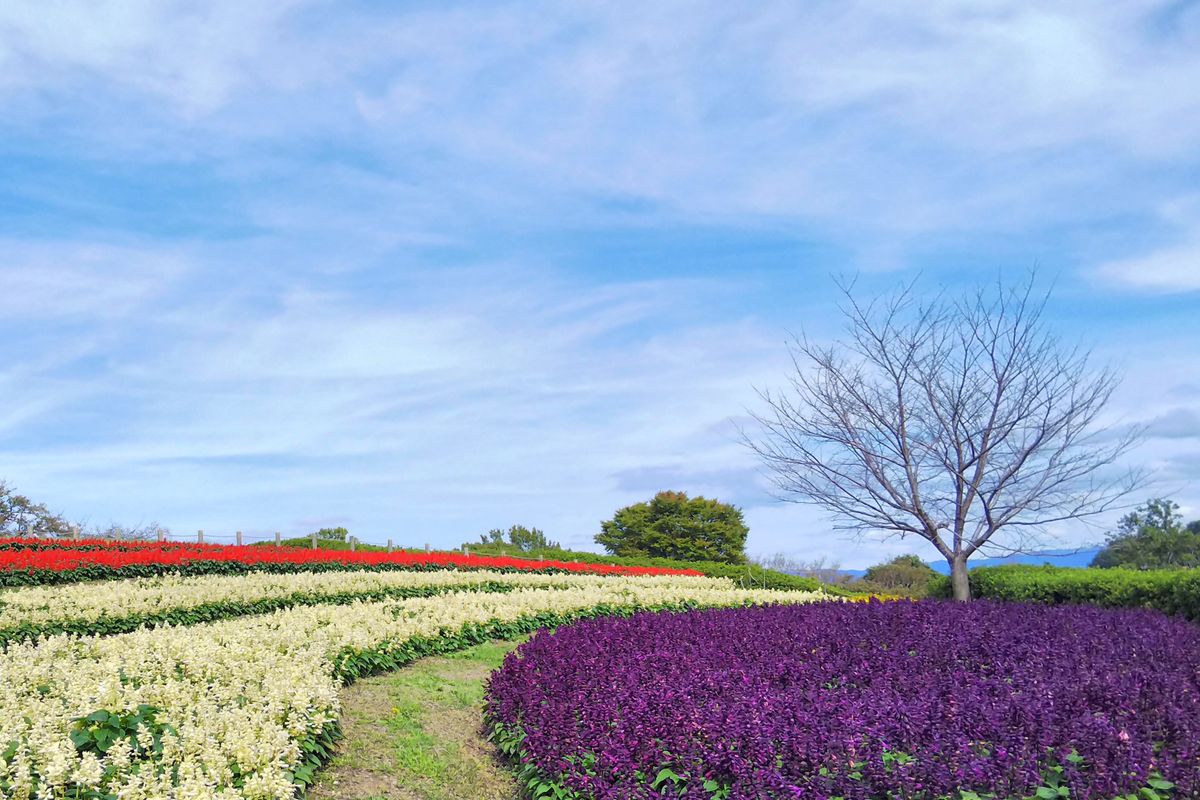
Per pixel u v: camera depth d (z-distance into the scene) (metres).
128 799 5.29
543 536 38.06
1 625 11.82
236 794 5.54
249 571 21.00
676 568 30.33
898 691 6.86
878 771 4.66
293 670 8.12
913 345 18.11
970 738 5.22
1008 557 18.11
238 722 6.50
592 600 15.66
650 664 8.37
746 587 25.88
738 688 6.85
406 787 7.29
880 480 17.95
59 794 5.31
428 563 24.53
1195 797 4.64
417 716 8.92
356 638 10.41
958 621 11.45
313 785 7.07
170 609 13.55
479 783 7.46
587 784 5.69
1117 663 8.30
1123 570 17.77
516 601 14.99
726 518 39.88
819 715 5.67
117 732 6.13
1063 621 11.84
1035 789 4.66
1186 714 5.70
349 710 8.92
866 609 12.99
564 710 6.92
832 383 18.70
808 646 9.33
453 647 11.98
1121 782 4.62
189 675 7.97
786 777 4.89
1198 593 14.17
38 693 7.01
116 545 22.81
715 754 5.28
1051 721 5.33
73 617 12.44
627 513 40.84
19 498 29.77
